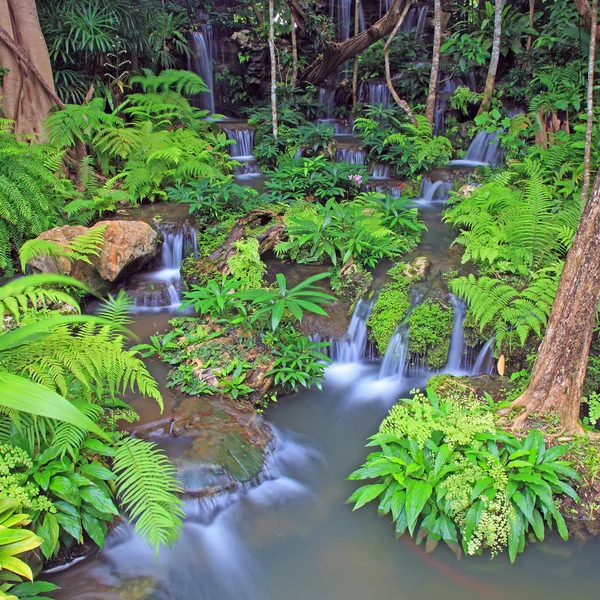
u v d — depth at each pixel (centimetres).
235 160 870
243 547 323
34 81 685
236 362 450
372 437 362
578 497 317
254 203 668
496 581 301
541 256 523
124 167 729
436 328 470
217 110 1190
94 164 755
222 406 408
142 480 307
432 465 331
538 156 735
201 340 481
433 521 320
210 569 308
